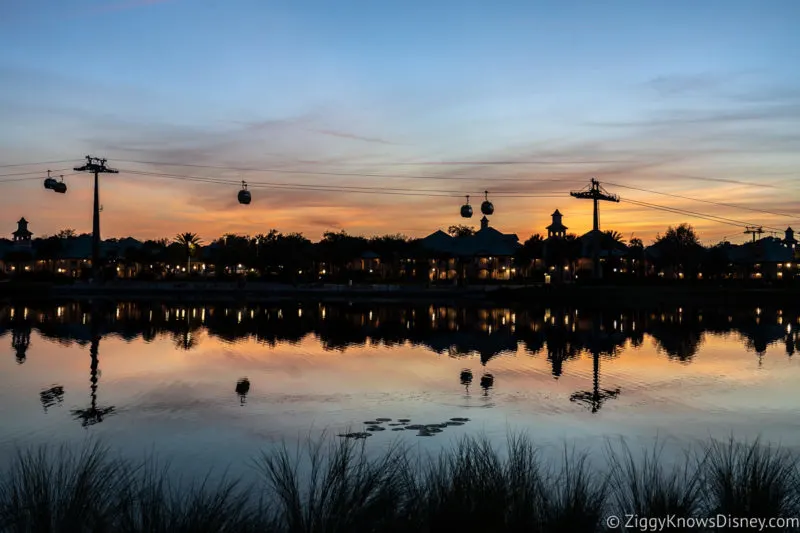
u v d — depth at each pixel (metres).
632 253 113.75
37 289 76.69
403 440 13.59
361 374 22.11
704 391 19.44
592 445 13.38
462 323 42.41
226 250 120.94
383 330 37.50
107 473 8.73
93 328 37.84
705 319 47.00
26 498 7.17
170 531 6.63
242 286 82.81
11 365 23.64
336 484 7.57
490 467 7.89
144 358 25.62
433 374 22.22
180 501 8.56
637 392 19.16
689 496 7.99
